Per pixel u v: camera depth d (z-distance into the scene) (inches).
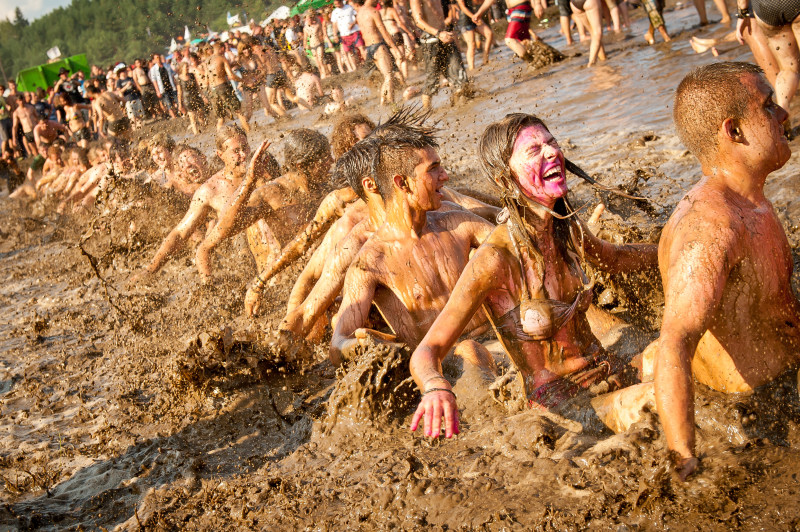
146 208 324.8
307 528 109.0
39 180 584.1
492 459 110.8
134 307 260.2
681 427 84.4
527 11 479.5
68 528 129.2
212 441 152.0
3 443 173.0
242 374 170.7
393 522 103.2
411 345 157.3
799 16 221.5
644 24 538.0
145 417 169.2
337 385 140.6
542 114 354.9
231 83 597.0
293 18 645.9
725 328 95.4
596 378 119.6
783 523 79.5
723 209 91.2
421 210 153.0
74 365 219.0
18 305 305.7
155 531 120.1
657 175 225.3
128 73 714.2
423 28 426.6
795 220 176.4
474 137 349.1
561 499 95.0
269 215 245.6
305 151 233.9
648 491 86.4
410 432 130.1
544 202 108.0
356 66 680.4
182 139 594.9
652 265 128.5
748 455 90.4
